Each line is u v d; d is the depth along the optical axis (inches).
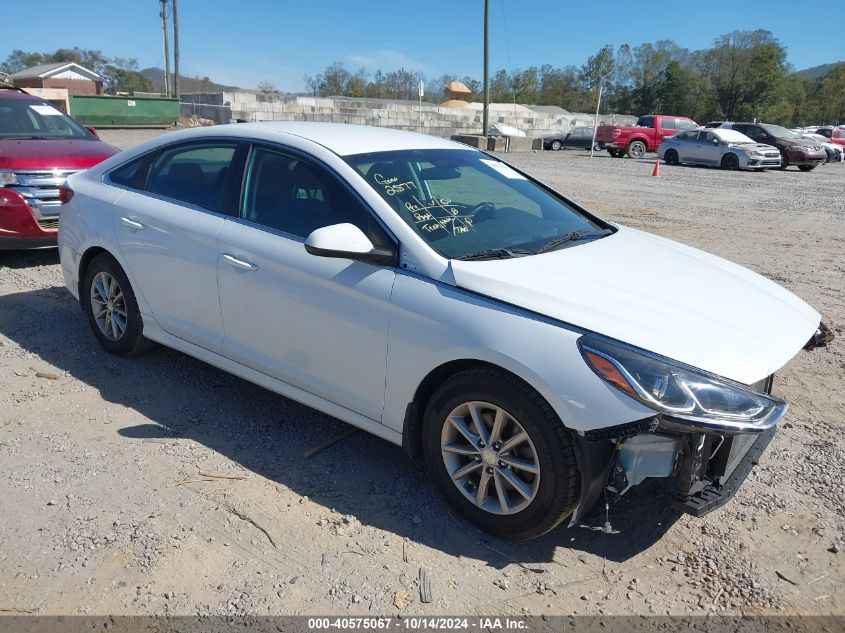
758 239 387.9
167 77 1936.5
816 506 129.2
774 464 143.7
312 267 133.0
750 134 1004.6
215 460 139.8
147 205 167.2
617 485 109.2
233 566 109.7
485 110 1200.8
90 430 149.8
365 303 125.9
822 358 202.1
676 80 3198.8
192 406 162.7
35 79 2608.3
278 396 170.1
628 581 109.0
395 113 1435.8
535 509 111.0
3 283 253.4
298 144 144.1
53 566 108.2
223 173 155.6
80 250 185.8
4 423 151.5
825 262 329.1
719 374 102.7
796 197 601.6
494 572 110.5
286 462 140.2
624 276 126.0
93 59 3720.5
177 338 167.0
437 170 151.0
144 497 126.3
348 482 134.1
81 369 180.7
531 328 108.9
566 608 103.2
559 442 106.3
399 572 109.7
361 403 131.6
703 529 122.0
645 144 1182.3
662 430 103.5
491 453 115.1
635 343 104.7
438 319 116.6
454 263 119.8
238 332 150.6
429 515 124.6
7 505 122.6
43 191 267.3
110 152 300.8
